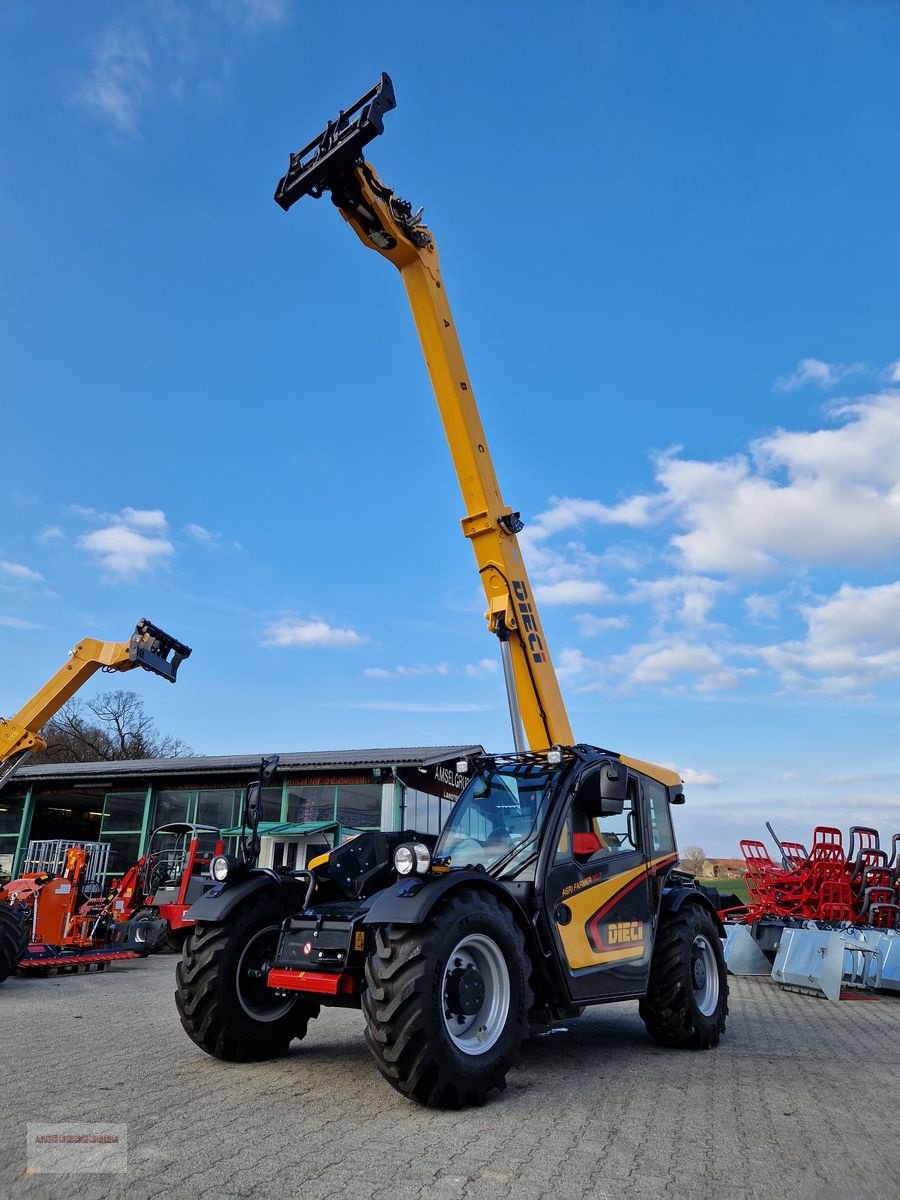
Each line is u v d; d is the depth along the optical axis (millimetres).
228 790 19984
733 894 13422
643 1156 3383
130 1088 4387
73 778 20891
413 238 7258
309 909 4992
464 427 7207
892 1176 3215
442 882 4219
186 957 5125
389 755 19141
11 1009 7762
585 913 5184
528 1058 5461
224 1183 2963
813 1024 7320
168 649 11695
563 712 7250
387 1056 3893
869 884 12156
